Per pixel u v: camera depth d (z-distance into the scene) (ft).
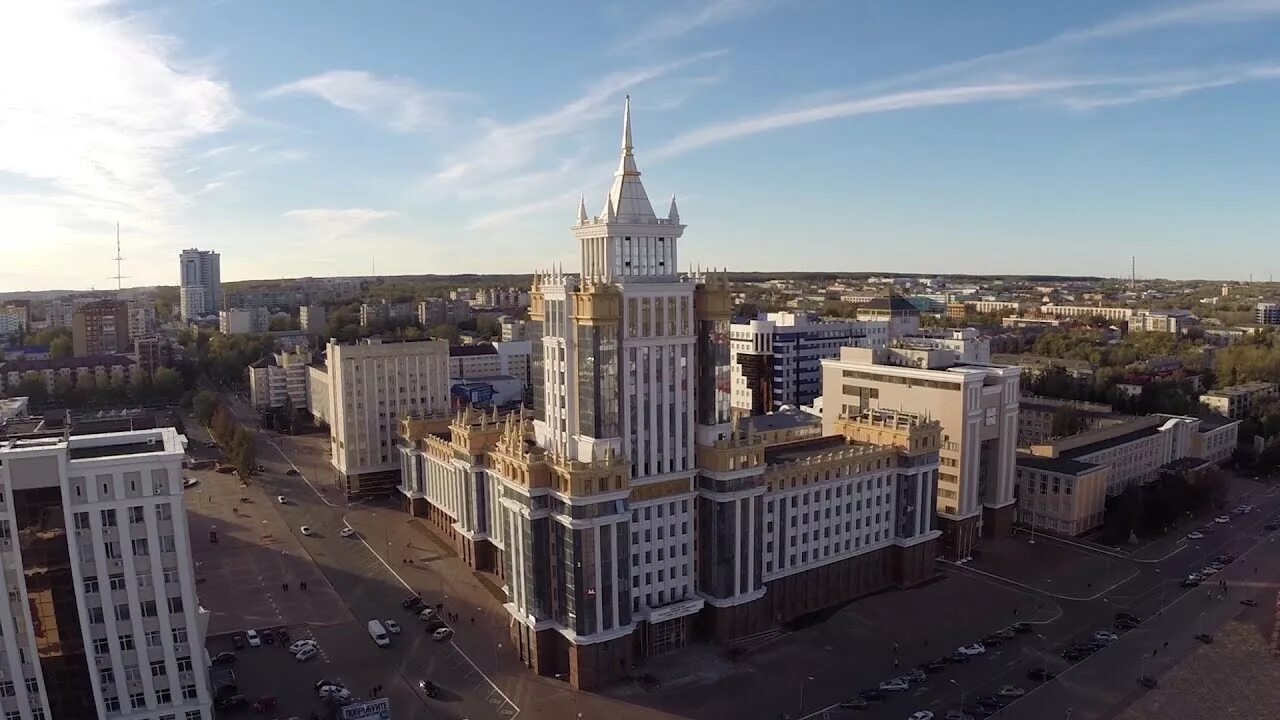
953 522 609.42
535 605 432.25
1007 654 455.63
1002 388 634.43
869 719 389.39
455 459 615.57
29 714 344.49
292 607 522.88
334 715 389.19
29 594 337.52
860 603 529.45
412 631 488.02
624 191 455.22
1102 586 552.82
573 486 408.05
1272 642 466.29
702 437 468.75
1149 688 417.49
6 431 386.93
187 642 361.71
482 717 393.91
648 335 446.19
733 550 466.29
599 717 393.29
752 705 402.93
